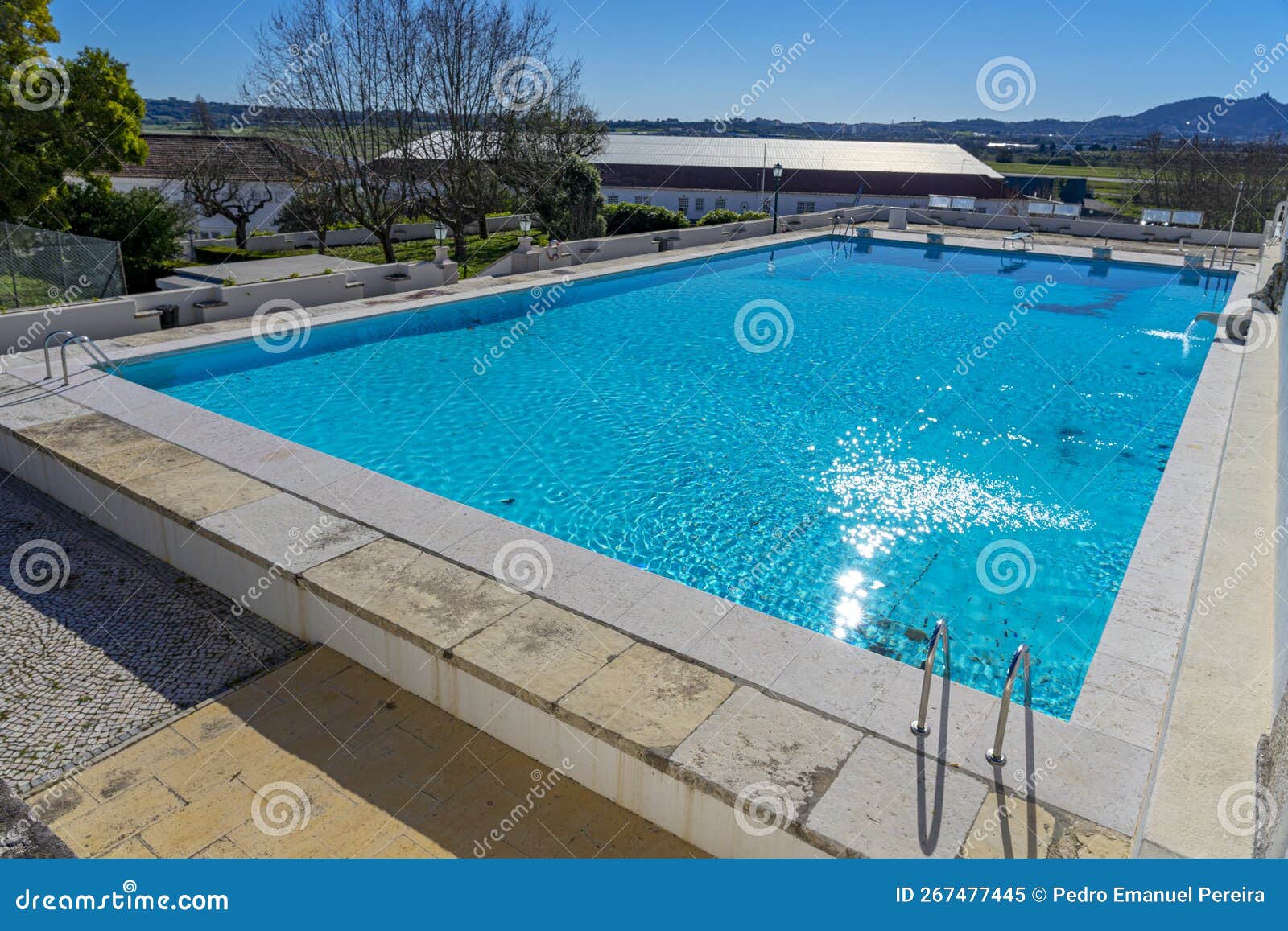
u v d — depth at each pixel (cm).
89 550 634
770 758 366
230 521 580
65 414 796
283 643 522
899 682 423
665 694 409
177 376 1071
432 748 430
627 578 519
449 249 2241
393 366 1145
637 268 1759
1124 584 518
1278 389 781
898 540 698
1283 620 327
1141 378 1120
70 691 468
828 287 1723
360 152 2006
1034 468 837
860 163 4056
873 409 1002
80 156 1820
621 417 970
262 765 414
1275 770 242
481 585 507
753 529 715
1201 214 2316
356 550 546
